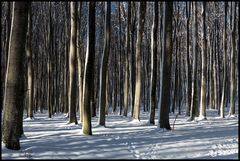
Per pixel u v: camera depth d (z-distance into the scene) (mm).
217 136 13375
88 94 14016
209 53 36969
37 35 35094
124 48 35469
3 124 9742
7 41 20906
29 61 23000
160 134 14133
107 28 18172
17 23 9680
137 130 15906
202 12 24234
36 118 25141
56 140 12234
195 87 23344
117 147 10828
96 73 38875
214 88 37625
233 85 26594
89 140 12242
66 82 30641
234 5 26188
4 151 9281
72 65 19453
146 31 35938
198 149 10812
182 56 41812
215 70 36156
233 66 26469
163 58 15844
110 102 51125
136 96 20641
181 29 37656
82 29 33344
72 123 19234
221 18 35562
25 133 15156
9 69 9711
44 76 38656
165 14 15883
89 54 13836
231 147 11172
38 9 34469
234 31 26281
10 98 9703
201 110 23531
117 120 22719
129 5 26016
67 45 29719
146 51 37250
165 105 15852
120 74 33250
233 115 26453
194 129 16234
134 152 10180
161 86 15938
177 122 21172
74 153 9703
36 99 36688
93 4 13789
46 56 33219
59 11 33688
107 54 18078
